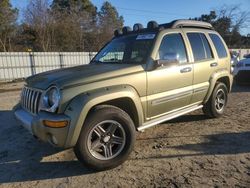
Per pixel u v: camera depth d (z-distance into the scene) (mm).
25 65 21641
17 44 36750
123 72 4344
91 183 3820
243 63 11219
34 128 3945
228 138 5230
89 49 40906
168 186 3658
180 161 4348
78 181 3891
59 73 4445
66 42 38438
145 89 4531
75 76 4074
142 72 4512
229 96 9375
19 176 4109
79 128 3795
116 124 4121
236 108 7547
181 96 5195
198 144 4988
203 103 6078
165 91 4871
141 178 3893
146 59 4660
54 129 3717
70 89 3852
